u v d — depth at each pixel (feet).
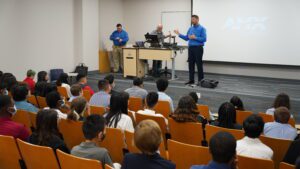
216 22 34.32
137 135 6.07
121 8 41.06
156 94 12.96
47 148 7.70
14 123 9.91
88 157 7.43
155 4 39.04
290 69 32.07
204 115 14.53
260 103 22.30
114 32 36.88
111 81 17.48
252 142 8.30
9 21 27.55
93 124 7.52
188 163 8.48
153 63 33.45
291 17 30.60
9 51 27.76
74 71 34.53
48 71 31.65
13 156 8.79
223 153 5.38
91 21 35.24
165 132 11.95
